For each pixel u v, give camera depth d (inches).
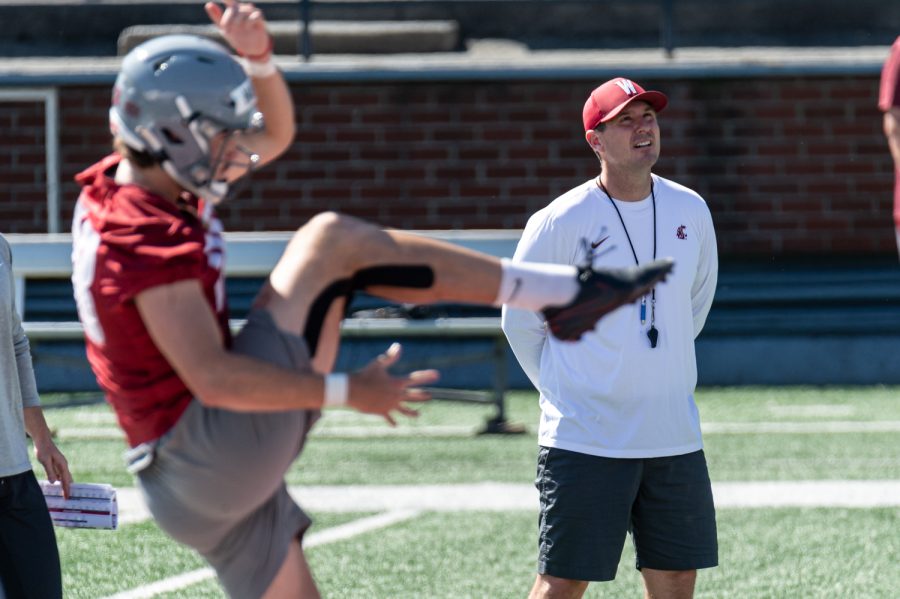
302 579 486.3
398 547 941.2
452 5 2210.9
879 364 1903.3
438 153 1979.6
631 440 615.8
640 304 615.8
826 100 1991.9
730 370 1908.2
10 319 586.2
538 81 1973.4
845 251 1999.3
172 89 419.8
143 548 933.8
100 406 1702.8
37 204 1962.4
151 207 420.5
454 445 1392.7
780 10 2217.0
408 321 1393.9
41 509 590.2
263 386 409.7
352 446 1393.9
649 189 633.0
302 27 1988.2
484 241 1336.1
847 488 1146.7
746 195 1994.3
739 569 882.1
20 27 2183.8
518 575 861.2
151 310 405.7
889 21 2218.3
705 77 1977.1
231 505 440.8
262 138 496.4
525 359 658.2
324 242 442.6
